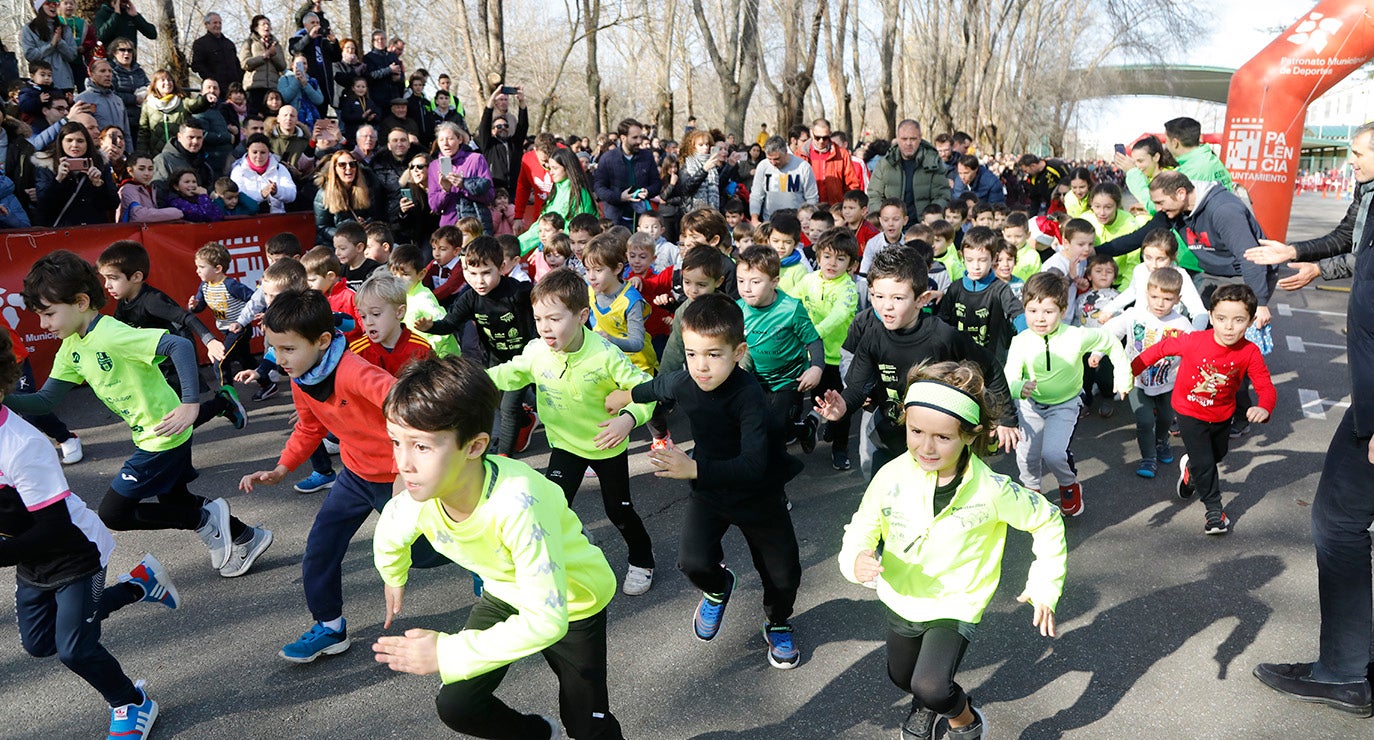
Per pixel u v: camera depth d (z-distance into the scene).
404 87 12.08
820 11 17.42
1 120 7.43
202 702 3.30
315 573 3.49
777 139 9.30
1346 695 3.14
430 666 2.10
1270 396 4.40
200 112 9.52
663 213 10.28
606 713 2.63
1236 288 4.32
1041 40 38.75
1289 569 4.27
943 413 2.53
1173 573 4.24
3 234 6.80
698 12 16.61
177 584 4.24
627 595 4.09
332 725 3.16
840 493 5.30
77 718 3.23
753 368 4.64
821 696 3.28
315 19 11.84
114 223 7.43
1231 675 3.39
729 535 4.70
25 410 3.75
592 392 3.80
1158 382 5.33
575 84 37.34
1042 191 14.77
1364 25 9.30
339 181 8.20
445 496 2.23
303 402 3.48
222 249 6.59
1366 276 3.03
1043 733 3.05
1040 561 2.68
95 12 11.52
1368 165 3.22
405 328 4.38
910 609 2.72
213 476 5.65
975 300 5.53
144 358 3.73
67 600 2.89
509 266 6.29
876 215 9.32
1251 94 9.98
